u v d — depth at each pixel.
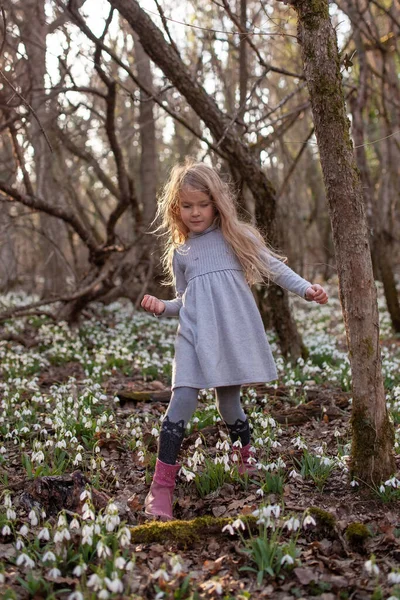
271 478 3.42
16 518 3.13
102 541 2.53
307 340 8.89
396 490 3.30
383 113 10.36
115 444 4.34
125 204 8.75
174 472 3.30
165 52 5.67
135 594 2.49
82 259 19.09
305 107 7.07
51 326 9.30
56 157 11.29
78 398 5.29
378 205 14.65
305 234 16.88
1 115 7.18
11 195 7.40
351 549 2.86
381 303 13.20
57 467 3.80
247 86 9.05
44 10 7.16
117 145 8.29
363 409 3.35
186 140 14.27
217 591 2.34
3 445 4.29
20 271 17.72
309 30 3.24
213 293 3.44
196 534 2.97
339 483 3.54
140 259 10.87
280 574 2.66
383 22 12.77
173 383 3.34
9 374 6.74
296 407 5.11
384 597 2.47
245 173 6.45
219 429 4.51
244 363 3.37
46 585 2.50
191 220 3.49
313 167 17.14
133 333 9.73
